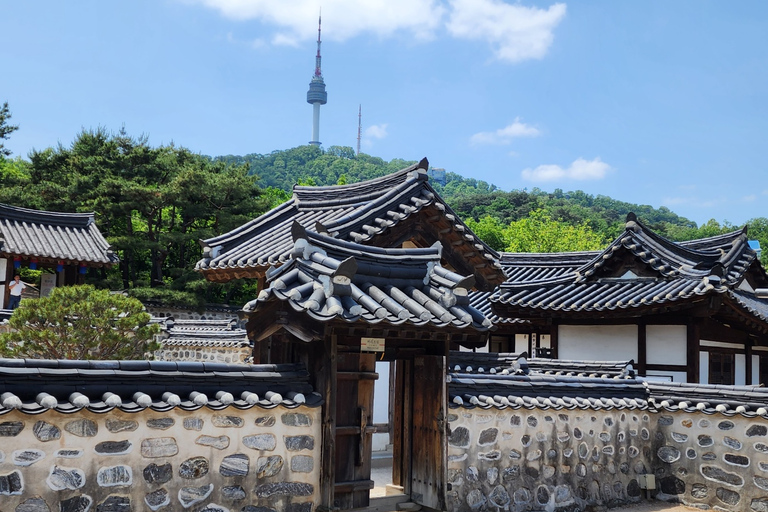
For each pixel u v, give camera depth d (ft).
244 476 21.95
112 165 129.08
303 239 24.27
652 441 34.86
